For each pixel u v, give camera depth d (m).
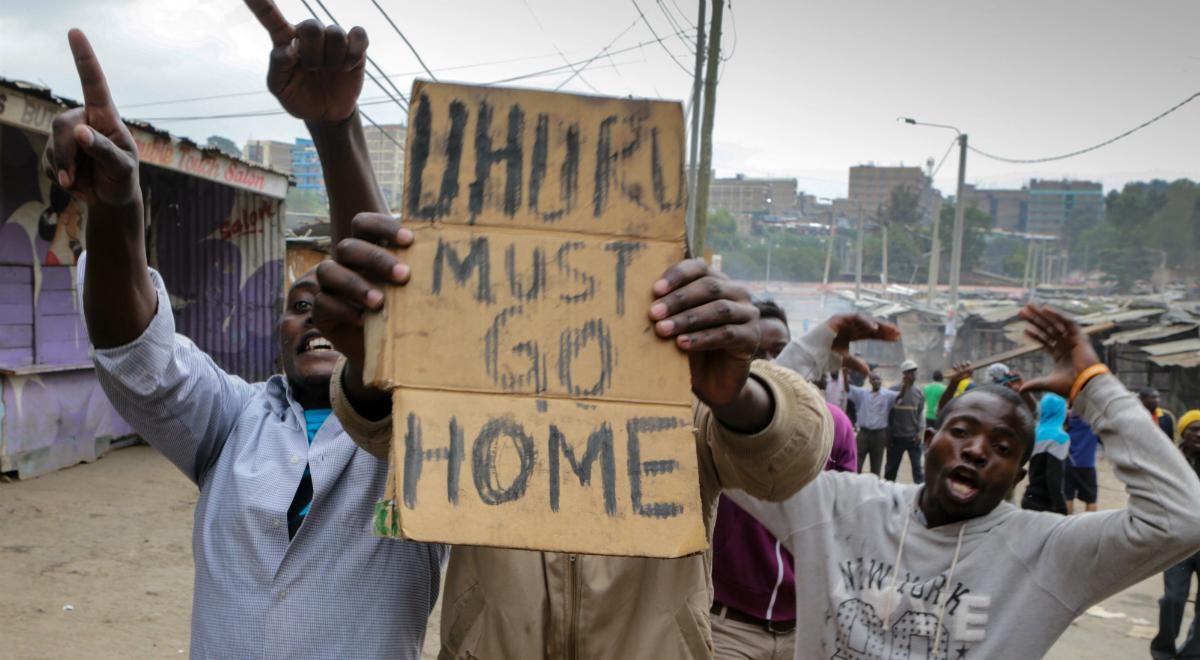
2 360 8.84
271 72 1.69
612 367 1.54
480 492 1.47
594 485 1.49
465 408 1.50
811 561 2.44
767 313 3.95
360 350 1.60
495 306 1.54
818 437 1.81
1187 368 23.05
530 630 2.06
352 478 2.10
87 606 5.51
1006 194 172.50
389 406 1.74
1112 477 15.61
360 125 1.84
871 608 2.36
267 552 2.05
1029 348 2.66
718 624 3.33
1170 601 6.09
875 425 12.18
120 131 1.71
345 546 2.07
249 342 12.57
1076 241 119.38
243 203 12.37
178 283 11.48
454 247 1.55
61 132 1.64
